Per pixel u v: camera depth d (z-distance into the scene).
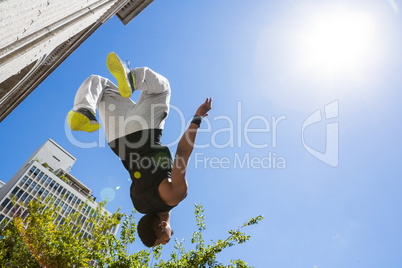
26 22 1.54
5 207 52.97
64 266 7.43
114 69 2.22
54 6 1.86
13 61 1.79
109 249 7.81
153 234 2.45
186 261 7.39
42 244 7.91
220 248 7.44
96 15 4.15
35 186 58.41
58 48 5.22
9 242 10.39
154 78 2.57
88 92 2.35
